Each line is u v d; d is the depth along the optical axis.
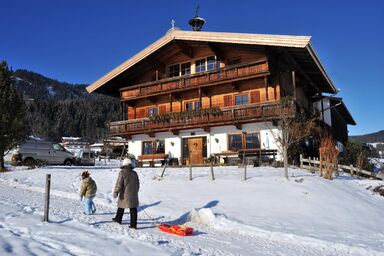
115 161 46.28
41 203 11.49
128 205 8.48
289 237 8.33
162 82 28.28
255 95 25.67
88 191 10.20
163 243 7.14
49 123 123.94
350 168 23.17
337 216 11.11
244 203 11.98
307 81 27.72
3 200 11.59
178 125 26.78
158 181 16.08
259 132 24.39
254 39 23.27
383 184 19.02
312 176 17.17
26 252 5.54
